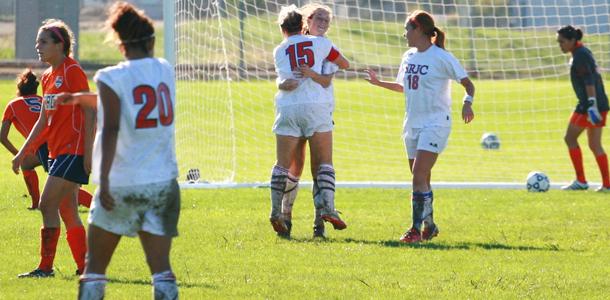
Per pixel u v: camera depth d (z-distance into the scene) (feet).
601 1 340.80
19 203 137.69
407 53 110.52
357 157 216.74
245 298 78.43
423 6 388.57
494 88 314.76
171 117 63.46
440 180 180.55
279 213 110.52
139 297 77.97
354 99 292.81
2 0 426.10
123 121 61.52
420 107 107.96
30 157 127.75
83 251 87.10
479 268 93.25
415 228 108.88
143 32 62.59
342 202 144.25
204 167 191.11
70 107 82.28
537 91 311.27
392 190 159.33
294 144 110.63
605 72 321.73
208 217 126.21
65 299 77.20
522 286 84.64
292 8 110.73
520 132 260.01
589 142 161.38
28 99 118.93
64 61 81.92
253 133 236.84
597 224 123.34
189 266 92.73
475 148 234.79
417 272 91.04
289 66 109.29
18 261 94.58
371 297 79.36
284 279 86.79
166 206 63.16
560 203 144.05
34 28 368.27
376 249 103.45
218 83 274.57
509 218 128.47
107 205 61.36
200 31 222.48
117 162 61.87
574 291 82.99
